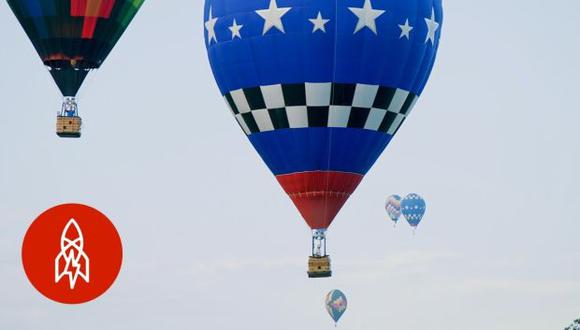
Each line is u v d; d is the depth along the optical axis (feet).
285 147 310.65
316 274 312.50
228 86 312.29
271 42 304.71
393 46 305.94
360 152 312.29
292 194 314.55
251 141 316.81
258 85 307.78
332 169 311.47
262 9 305.12
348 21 303.07
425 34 310.45
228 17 308.60
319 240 313.73
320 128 307.99
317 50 303.27
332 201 313.32
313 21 302.66
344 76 304.91
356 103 306.96
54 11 320.50
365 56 304.71
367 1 304.09
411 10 307.58
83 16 321.11
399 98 311.68
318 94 305.53
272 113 308.60
